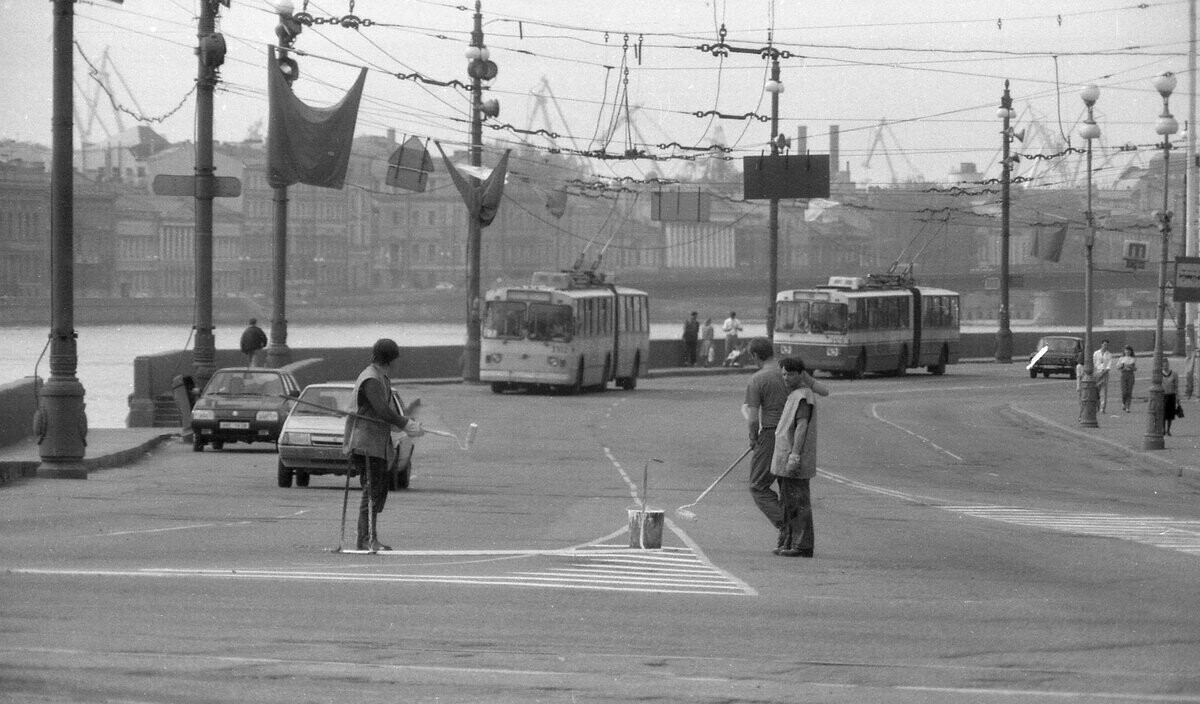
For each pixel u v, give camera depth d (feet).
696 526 182.50
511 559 143.02
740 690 84.12
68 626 98.94
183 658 89.25
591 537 166.30
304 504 200.03
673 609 113.50
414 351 556.92
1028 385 605.73
